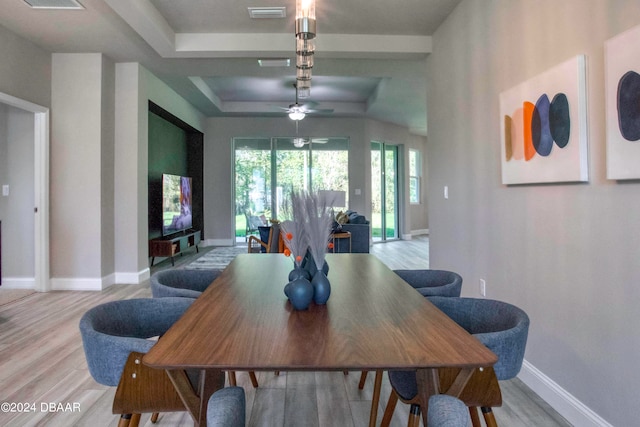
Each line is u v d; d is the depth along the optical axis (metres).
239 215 9.02
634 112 1.49
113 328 1.57
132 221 4.93
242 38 4.05
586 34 1.79
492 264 2.74
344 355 1.02
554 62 2.03
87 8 3.44
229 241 8.92
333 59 4.77
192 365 0.95
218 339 1.13
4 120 4.52
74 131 4.55
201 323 1.27
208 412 0.85
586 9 1.79
